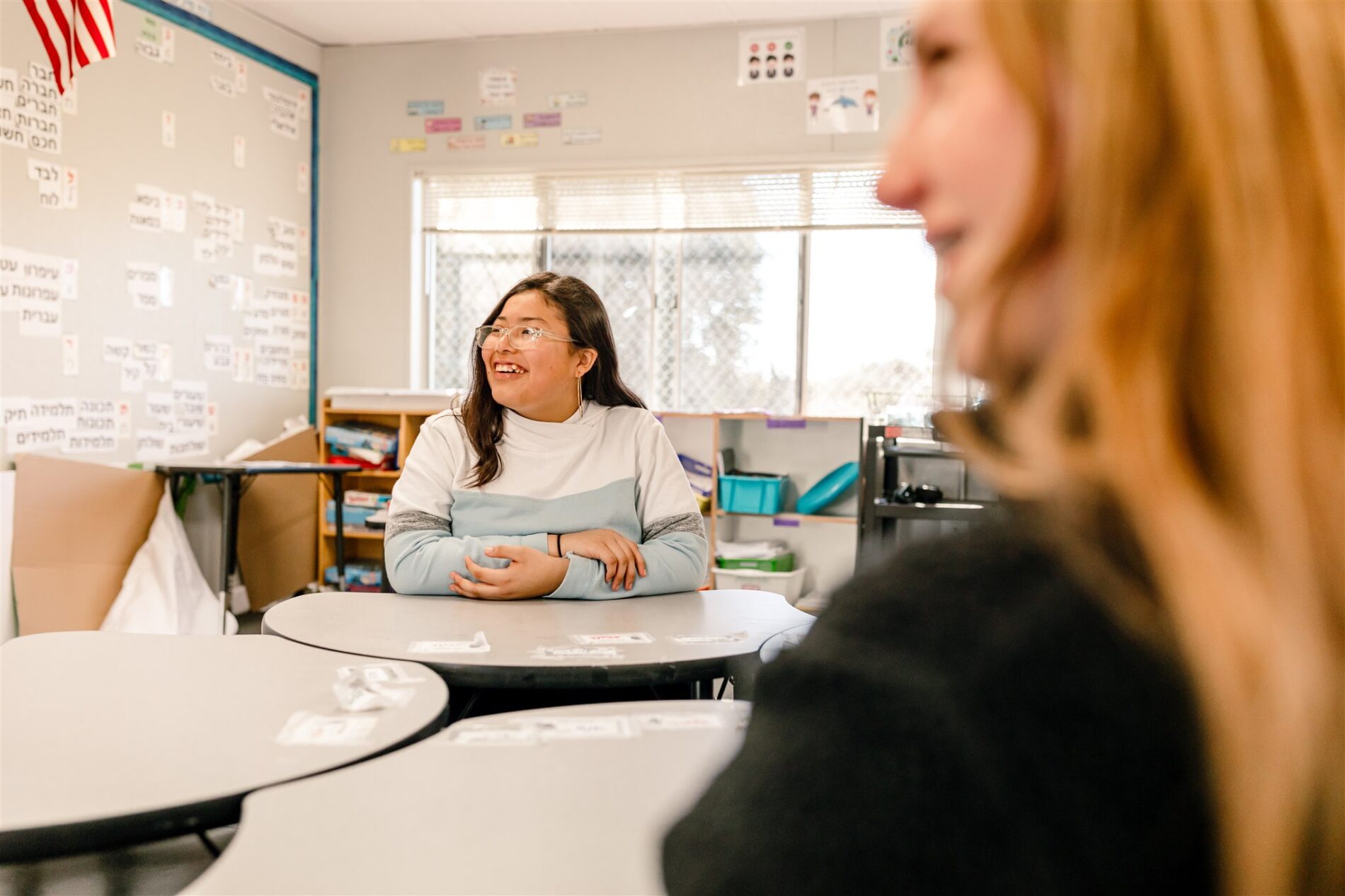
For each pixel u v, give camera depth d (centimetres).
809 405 514
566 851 72
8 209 384
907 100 39
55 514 397
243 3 496
